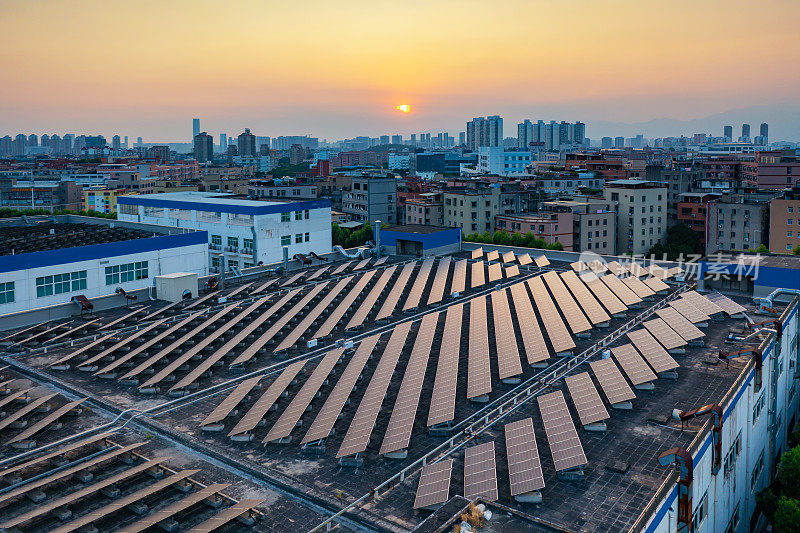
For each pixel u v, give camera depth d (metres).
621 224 166.38
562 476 27.38
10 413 34.81
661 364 38.72
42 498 26.19
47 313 54.75
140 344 47.19
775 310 50.00
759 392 40.84
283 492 27.36
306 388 36.28
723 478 33.53
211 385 39.00
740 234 153.88
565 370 40.09
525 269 72.12
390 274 69.56
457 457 29.59
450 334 46.53
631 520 24.25
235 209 94.62
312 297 59.88
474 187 188.00
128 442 31.92
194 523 24.89
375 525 24.42
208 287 66.44
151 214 108.00
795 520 32.56
